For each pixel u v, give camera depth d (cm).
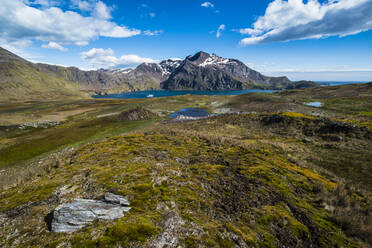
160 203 978
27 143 3819
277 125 3975
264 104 7981
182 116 7319
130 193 1060
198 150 2158
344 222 909
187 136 3028
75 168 1590
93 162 1727
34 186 1281
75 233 736
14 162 2977
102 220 805
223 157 1917
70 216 805
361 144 2414
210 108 9531
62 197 1073
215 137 2942
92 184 1202
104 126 5647
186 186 1198
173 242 699
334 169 1898
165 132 3559
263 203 1066
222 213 950
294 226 860
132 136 2892
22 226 820
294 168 1711
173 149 2142
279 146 2656
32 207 982
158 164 1580
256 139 3192
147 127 5444
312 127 3403
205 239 728
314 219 936
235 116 5325
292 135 3316
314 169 1841
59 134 4569
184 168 1545
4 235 765
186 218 862
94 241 675
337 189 1269
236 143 2586
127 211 890
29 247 683
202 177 1380
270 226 862
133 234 712
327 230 858
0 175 2277
